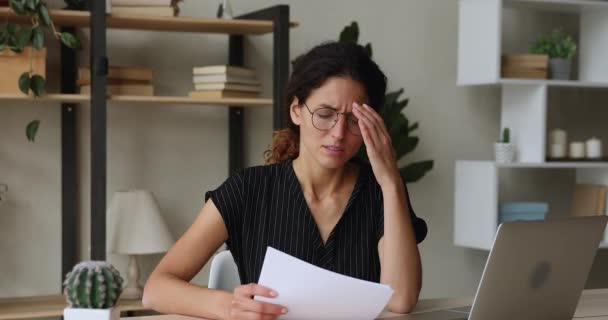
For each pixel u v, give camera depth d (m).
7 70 3.00
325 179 1.85
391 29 3.93
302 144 1.86
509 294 1.54
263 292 1.46
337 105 1.70
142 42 3.54
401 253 1.77
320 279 1.42
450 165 4.05
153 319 1.66
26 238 3.38
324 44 1.79
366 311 1.47
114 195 3.28
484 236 3.70
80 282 1.45
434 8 4.00
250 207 1.86
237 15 3.64
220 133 3.67
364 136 1.74
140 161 3.54
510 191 4.21
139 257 3.52
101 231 3.00
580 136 4.32
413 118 3.98
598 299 2.00
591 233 1.64
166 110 3.58
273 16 3.29
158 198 3.57
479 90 4.09
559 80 3.83
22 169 3.37
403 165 3.96
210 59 3.65
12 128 3.35
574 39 4.28
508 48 4.16
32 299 3.26
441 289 4.04
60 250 3.43
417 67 3.98
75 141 3.41
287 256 1.42
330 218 1.85
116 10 3.11
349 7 3.85
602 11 3.98
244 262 1.87
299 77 1.75
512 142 3.87
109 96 3.07
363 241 1.85
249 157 3.71
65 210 3.39
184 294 1.68
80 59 3.42
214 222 1.84
